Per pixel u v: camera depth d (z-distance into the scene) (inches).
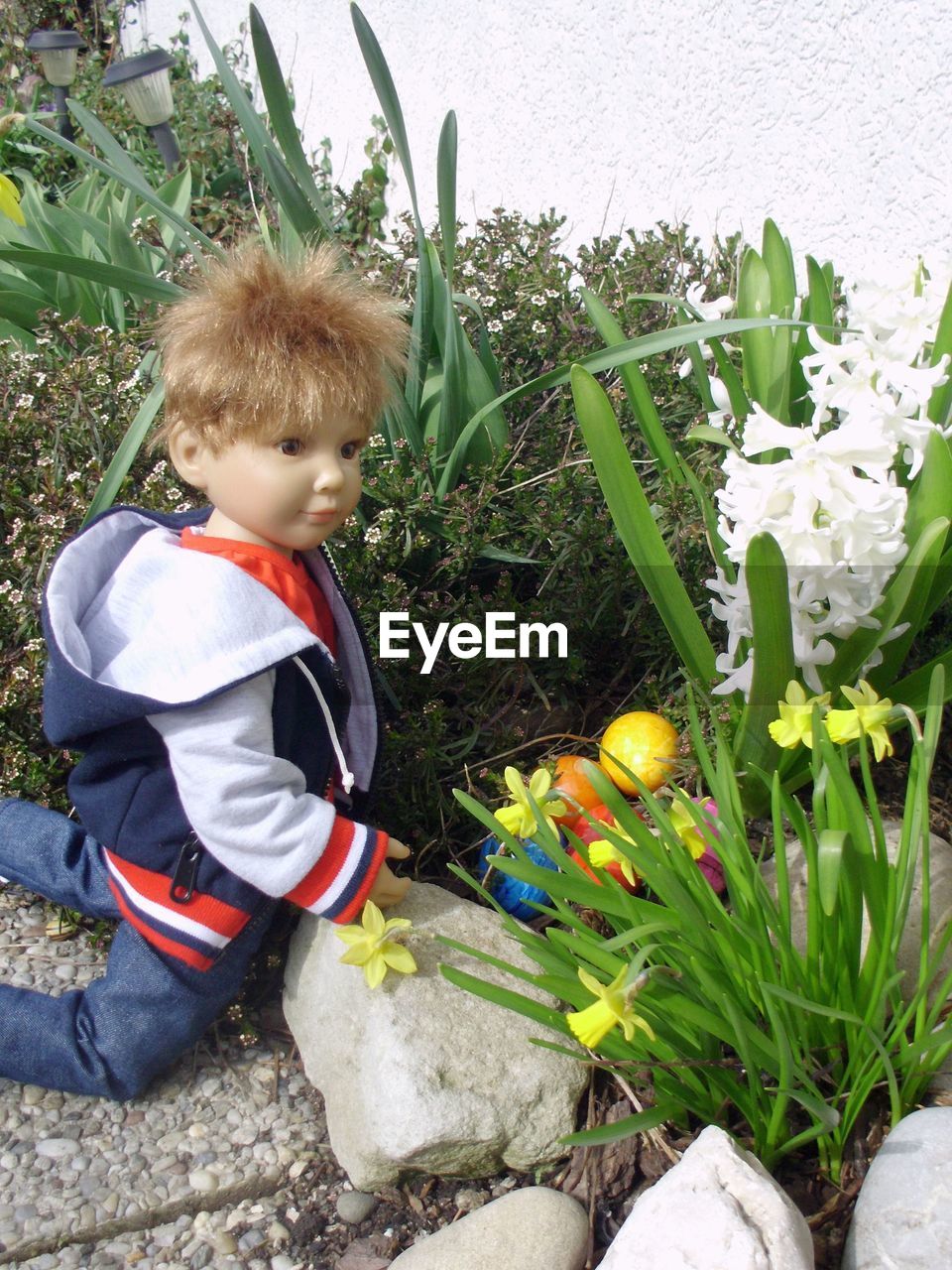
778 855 55.8
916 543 66.8
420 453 89.7
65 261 82.4
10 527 87.9
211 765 58.0
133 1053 63.5
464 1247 55.7
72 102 95.7
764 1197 49.9
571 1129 60.9
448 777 83.3
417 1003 62.2
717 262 120.6
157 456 88.9
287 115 84.0
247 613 59.5
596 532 87.4
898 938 54.7
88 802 62.7
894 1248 48.8
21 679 73.9
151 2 292.8
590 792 76.0
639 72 145.7
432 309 94.4
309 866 60.0
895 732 86.1
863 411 59.2
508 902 73.8
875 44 113.6
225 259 69.0
